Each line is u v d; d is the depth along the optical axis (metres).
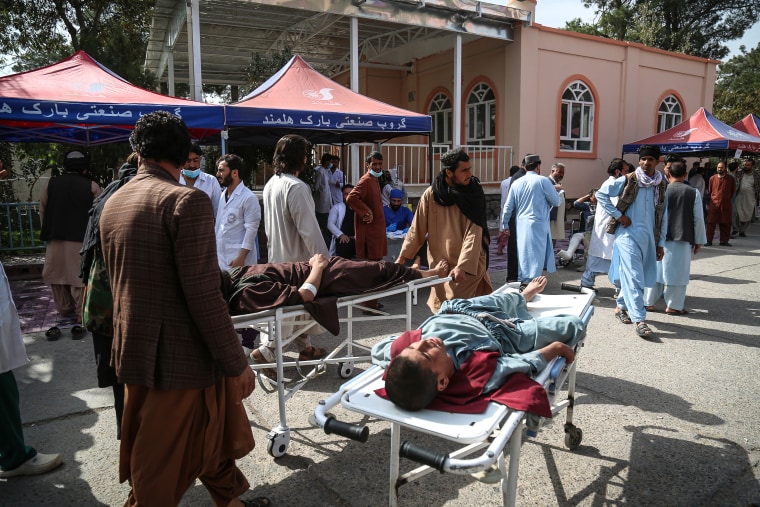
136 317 2.00
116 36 11.94
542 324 2.85
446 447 3.31
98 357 2.90
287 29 13.20
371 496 2.82
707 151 15.03
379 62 16.86
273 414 3.77
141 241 1.98
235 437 2.33
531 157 6.45
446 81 15.90
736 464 3.09
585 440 3.37
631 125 16.30
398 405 2.12
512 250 7.38
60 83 5.71
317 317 3.09
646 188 5.46
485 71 14.62
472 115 15.22
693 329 5.69
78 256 5.64
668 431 3.48
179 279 2.01
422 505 2.74
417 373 2.08
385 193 8.63
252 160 11.41
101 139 7.77
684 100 17.59
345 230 7.20
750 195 13.38
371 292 3.40
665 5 25.56
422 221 4.45
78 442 3.36
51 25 14.81
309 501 2.78
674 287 6.19
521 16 13.34
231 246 4.89
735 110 27.09
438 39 15.51
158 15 12.23
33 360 4.79
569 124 15.08
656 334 5.53
